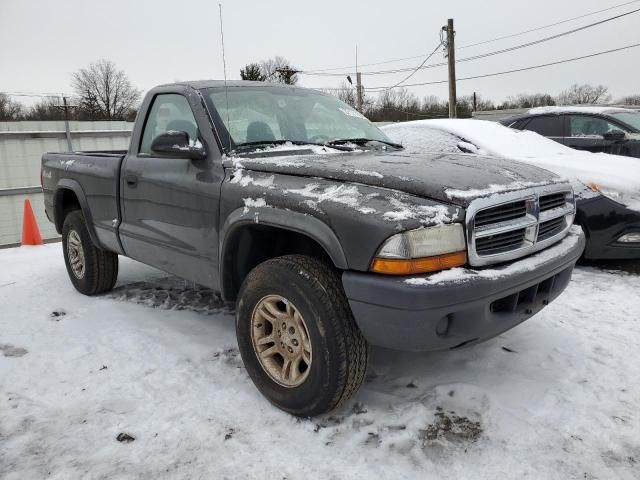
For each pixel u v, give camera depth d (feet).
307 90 13.42
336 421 8.68
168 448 8.06
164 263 12.07
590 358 10.77
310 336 8.19
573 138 25.46
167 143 10.21
